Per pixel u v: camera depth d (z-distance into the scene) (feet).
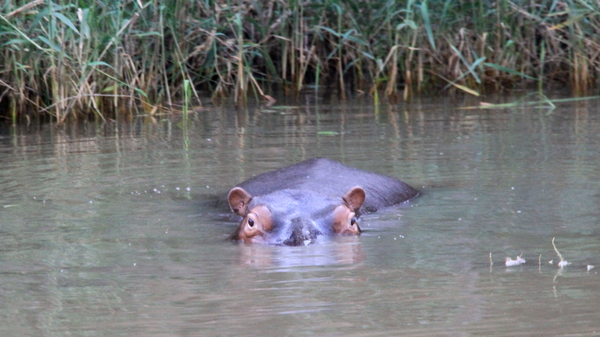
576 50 179.01
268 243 71.15
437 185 95.09
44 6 152.25
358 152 115.03
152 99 173.68
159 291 57.36
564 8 188.44
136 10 161.38
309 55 184.24
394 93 178.19
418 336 47.73
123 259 66.39
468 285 57.21
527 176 96.99
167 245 71.10
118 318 52.01
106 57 160.97
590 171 98.07
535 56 191.52
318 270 61.77
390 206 86.89
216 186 96.27
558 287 56.08
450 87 185.06
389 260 64.44
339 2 176.55
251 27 191.72
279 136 131.13
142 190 94.63
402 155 112.27
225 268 63.00
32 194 92.38
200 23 171.83
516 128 132.26
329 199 77.61
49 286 59.16
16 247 70.49
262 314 52.01
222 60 185.37
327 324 49.93
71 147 125.08
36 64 154.81
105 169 107.04
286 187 86.58
